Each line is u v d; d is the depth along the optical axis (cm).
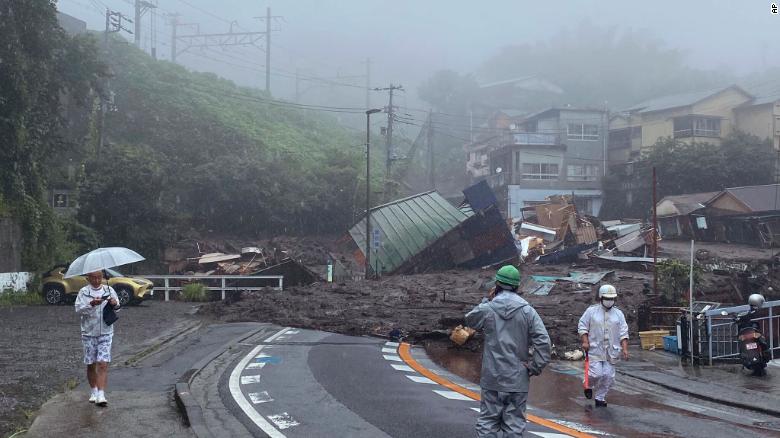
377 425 756
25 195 2538
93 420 752
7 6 2512
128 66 6303
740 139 5856
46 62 2714
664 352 1423
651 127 6431
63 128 3186
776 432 773
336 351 1355
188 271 3462
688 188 5778
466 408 854
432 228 4012
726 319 1292
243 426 755
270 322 1869
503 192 6488
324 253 4119
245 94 7344
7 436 676
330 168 5400
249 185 4828
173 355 1245
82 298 818
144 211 3584
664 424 805
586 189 6525
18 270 2495
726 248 4662
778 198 4925
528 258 4125
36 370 1037
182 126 5569
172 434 705
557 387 1059
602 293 922
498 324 570
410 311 2048
